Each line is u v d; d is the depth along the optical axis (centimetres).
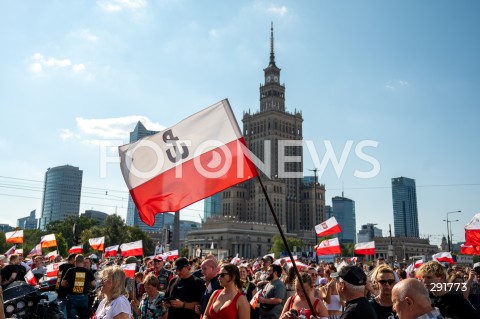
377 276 761
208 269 933
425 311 451
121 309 681
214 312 786
